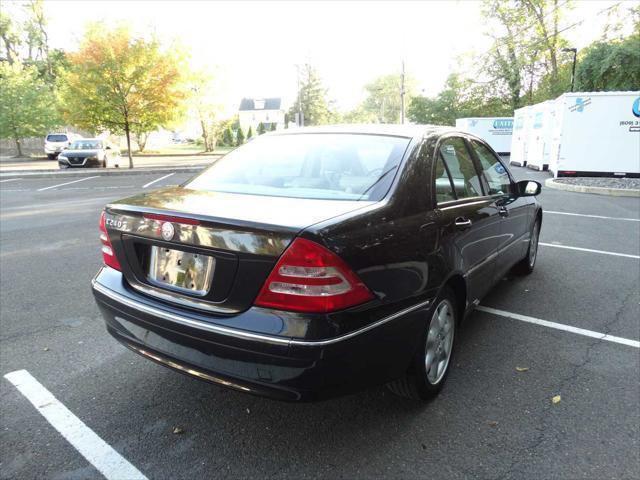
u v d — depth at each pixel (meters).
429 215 2.84
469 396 3.05
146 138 44.75
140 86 20.95
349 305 2.18
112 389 3.13
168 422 2.78
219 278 2.28
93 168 21.80
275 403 2.98
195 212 2.37
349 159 3.03
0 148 39.12
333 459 2.47
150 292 2.57
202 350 2.32
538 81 39.66
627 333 4.01
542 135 20.11
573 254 6.53
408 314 2.52
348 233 2.24
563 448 2.56
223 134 62.16
